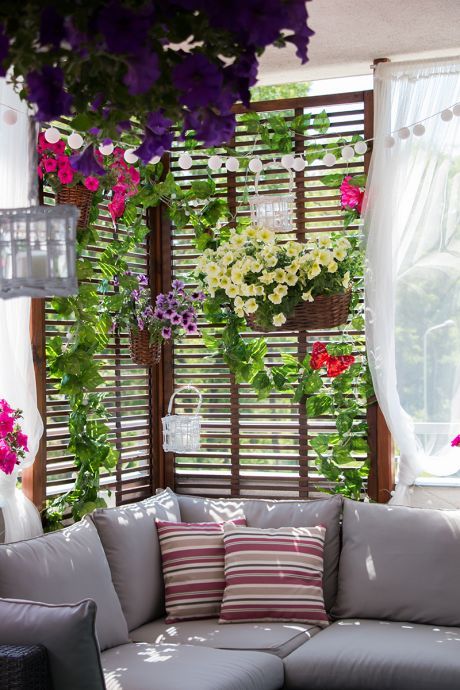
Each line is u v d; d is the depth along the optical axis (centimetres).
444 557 352
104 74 120
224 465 453
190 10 109
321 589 357
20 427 339
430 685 295
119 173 395
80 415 402
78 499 402
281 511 386
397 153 411
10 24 109
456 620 342
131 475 450
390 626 343
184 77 113
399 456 420
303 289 402
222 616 351
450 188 408
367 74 443
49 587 302
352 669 304
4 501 347
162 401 462
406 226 412
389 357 409
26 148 350
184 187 454
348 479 429
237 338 441
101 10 104
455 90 407
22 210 152
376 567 358
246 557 358
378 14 366
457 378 405
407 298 411
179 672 288
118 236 433
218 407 454
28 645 258
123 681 281
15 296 149
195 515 394
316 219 438
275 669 308
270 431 450
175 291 427
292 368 441
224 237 443
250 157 446
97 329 413
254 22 108
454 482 419
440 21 375
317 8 359
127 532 356
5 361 347
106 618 320
